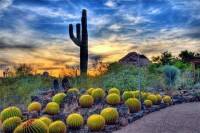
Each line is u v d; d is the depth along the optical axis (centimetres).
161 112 1183
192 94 1617
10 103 1453
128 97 1259
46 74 2200
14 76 2048
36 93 1527
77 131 921
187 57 3378
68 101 1088
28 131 737
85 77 1931
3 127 891
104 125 935
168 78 1697
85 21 2216
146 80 1759
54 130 848
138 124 990
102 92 1255
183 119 1028
